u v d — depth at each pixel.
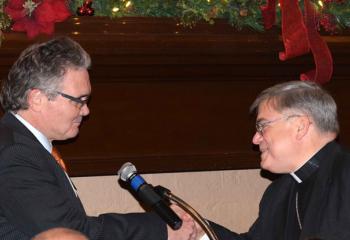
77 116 3.37
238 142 4.08
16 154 3.18
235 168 4.11
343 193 3.28
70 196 3.27
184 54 3.80
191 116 3.99
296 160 3.46
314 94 3.46
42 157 3.23
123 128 3.88
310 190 3.47
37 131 3.34
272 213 3.68
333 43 4.01
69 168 3.80
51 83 3.29
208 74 3.94
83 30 3.65
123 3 3.70
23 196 3.12
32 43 3.56
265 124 3.47
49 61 3.30
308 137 3.44
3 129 3.27
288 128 3.43
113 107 3.86
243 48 3.88
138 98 3.90
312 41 3.92
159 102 3.93
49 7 3.52
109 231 3.26
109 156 3.86
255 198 4.34
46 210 3.11
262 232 3.69
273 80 4.09
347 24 4.03
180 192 4.19
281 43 3.93
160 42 3.74
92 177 4.03
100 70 3.74
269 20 3.88
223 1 3.78
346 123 4.24
